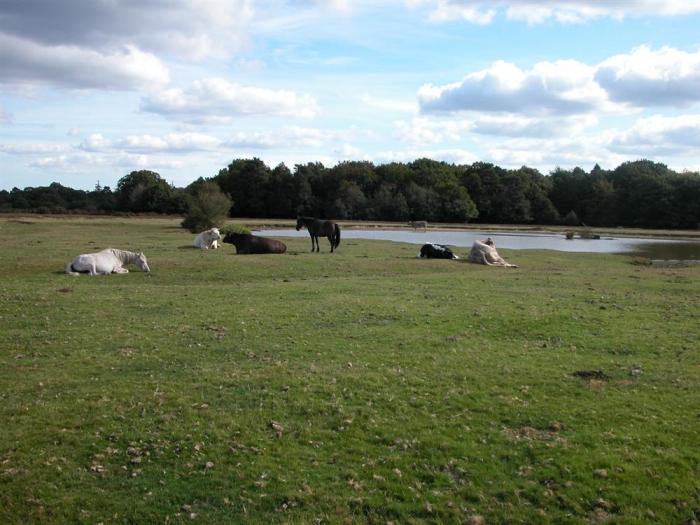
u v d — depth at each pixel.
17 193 105.31
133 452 7.24
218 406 8.58
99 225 57.53
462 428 8.02
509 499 6.42
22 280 19.39
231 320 13.85
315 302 16.06
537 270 26.58
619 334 13.31
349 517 6.06
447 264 27.36
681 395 9.38
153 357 10.95
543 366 10.78
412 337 12.60
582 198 115.25
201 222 49.94
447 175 119.31
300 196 109.62
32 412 8.28
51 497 6.32
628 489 6.60
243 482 6.63
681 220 93.69
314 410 8.48
